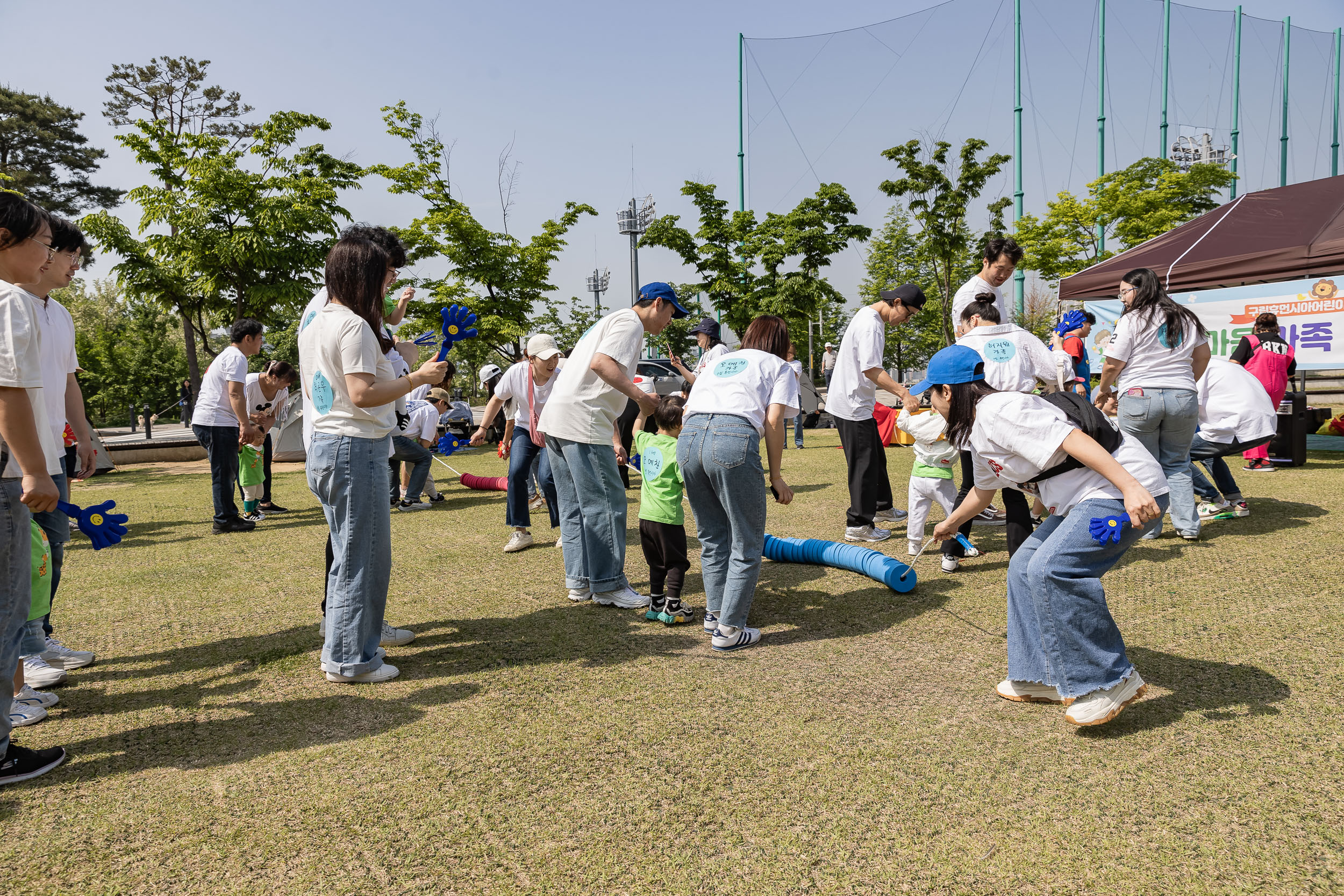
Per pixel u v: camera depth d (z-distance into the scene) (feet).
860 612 12.55
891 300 17.11
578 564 13.79
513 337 57.98
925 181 69.46
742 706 9.06
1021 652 8.84
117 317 146.20
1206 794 6.83
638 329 12.66
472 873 6.05
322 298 10.28
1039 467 8.04
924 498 15.66
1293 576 12.87
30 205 7.80
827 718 8.68
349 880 6.00
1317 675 9.10
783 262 69.62
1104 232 78.59
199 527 22.18
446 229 57.57
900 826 6.54
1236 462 26.53
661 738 8.30
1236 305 30.01
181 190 53.62
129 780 7.71
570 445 13.17
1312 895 5.47
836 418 17.35
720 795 7.11
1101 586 8.04
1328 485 21.01
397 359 24.17
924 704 8.99
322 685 10.12
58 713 9.43
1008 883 5.74
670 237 70.44
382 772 7.72
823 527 18.98
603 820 6.75
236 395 20.25
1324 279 27.84
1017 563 8.85
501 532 20.33
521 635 11.98
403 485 28.94
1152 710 8.54
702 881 5.87
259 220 52.65
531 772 7.64
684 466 10.97
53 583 11.29
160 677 10.58
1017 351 14.57
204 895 5.85
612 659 10.82
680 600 12.45
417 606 13.71
